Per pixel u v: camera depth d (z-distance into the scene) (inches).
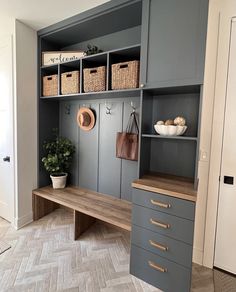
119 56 81.3
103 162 96.9
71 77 89.0
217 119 68.2
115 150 92.4
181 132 64.9
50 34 93.9
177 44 60.4
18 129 92.0
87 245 83.4
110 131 93.6
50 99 104.4
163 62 63.1
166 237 60.6
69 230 93.9
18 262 72.2
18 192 93.7
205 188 72.0
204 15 56.0
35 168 102.0
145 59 66.4
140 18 77.9
